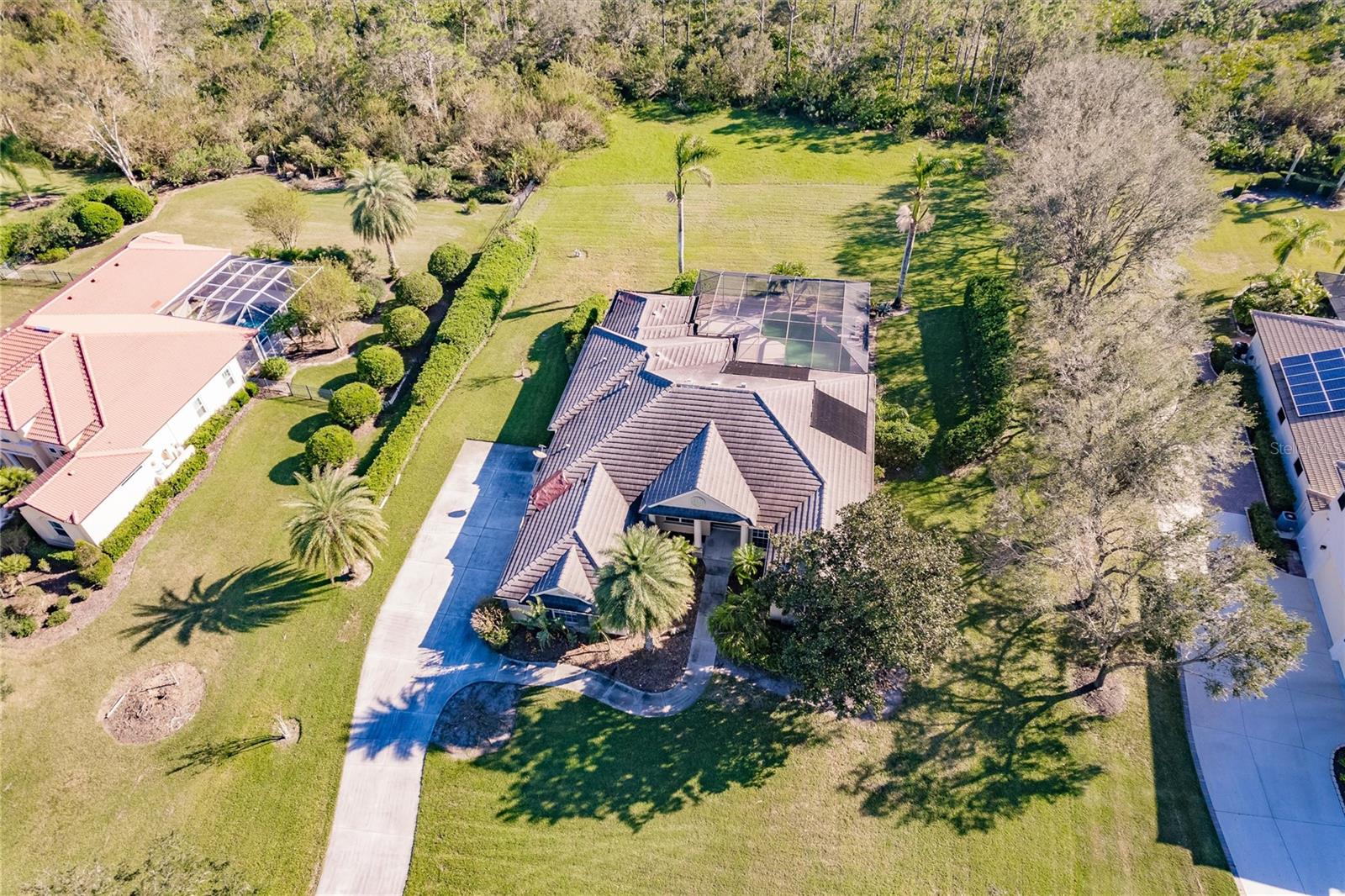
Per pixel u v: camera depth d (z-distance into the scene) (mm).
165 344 43781
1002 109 70812
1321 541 32969
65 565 36500
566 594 31703
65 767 30078
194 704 31859
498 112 70125
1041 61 66375
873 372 46188
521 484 40812
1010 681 31078
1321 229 46781
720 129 76188
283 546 38000
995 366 42062
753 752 29484
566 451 38375
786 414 36875
